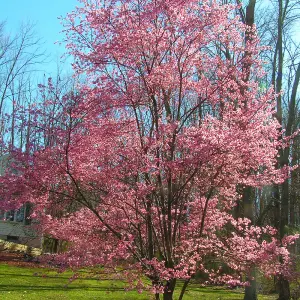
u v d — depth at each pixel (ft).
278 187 48.96
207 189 22.36
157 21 20.21
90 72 21.31
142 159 19.21
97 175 20.38
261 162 19.97
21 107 18.40
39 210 21.11
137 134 21.54
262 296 46.98
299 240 36.50
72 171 19.44
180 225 23.03
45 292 38.58
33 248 69.67
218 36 21.22
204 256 22.17
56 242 55.47
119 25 19.69
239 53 21.90
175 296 39.73
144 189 18.69
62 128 18.45
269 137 21.47
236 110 21.24
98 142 20.35
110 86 19.31
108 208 22.21
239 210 41.65
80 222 21.74
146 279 20.80
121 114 21.86
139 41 19.25
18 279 45.21
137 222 20.71
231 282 19.94
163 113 22.29
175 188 21.24
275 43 52.34
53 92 22.09
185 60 20.83
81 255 18.45
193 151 18.11
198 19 19.36
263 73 22.90
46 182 18.74
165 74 20.24
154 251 22.76
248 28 23.11
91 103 18.97
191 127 19.71
